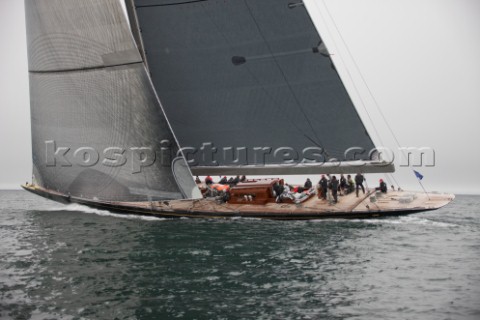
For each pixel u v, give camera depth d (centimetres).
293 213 3616
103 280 2189
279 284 2134
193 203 3903
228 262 2481
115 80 3772
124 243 2916
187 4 4031
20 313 1819
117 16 3653
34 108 4225
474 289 2070
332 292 2038
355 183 4388
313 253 2667
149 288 2081
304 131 4012
